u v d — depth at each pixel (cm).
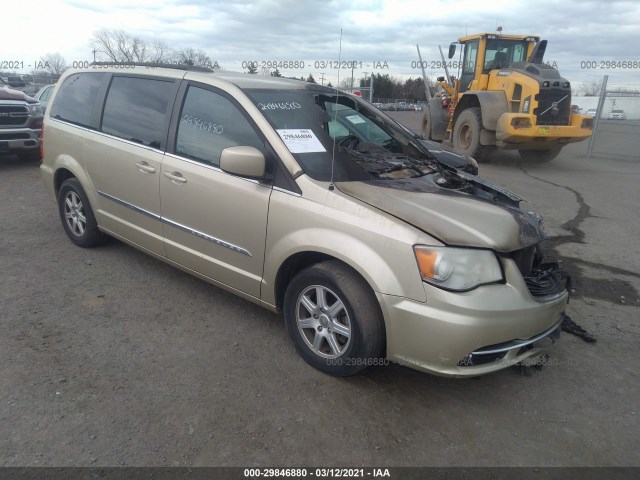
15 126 904
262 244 341
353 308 298
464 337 272
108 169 450
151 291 435
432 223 292
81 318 384
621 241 636
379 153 402
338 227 304
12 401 287
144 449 260
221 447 265
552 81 1114
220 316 399
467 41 1339
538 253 360
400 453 269
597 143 1689
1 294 412
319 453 265
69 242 539
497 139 1184
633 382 345
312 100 394
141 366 329
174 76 414
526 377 344
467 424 295
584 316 436
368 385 323
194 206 378
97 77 489
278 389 314
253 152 325
